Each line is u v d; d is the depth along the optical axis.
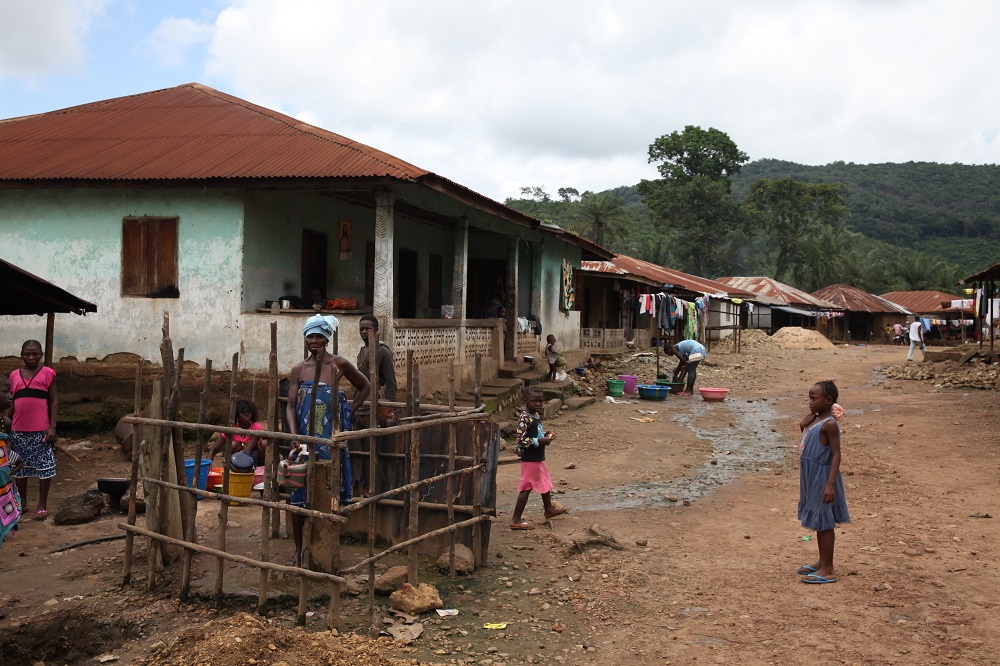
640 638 5.00
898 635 4.98
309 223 13.47
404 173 10.84
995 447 11.52
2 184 11.88
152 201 11.91
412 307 17.69
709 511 8.41
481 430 6.44
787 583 5.98
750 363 28.25
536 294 19.19
